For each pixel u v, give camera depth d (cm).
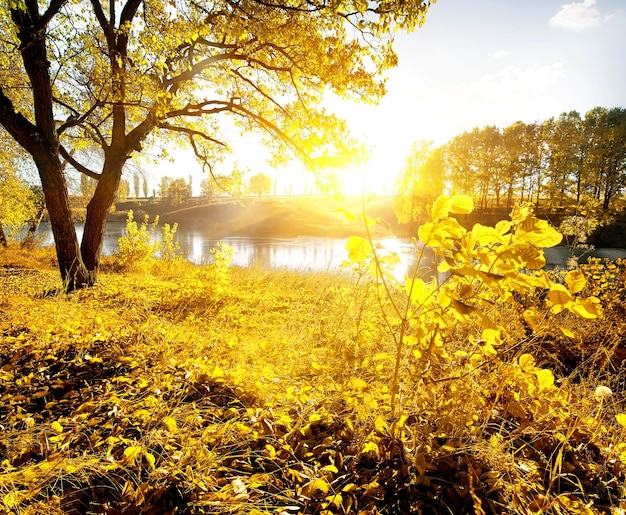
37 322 361
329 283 640
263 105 916
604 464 172
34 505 141
